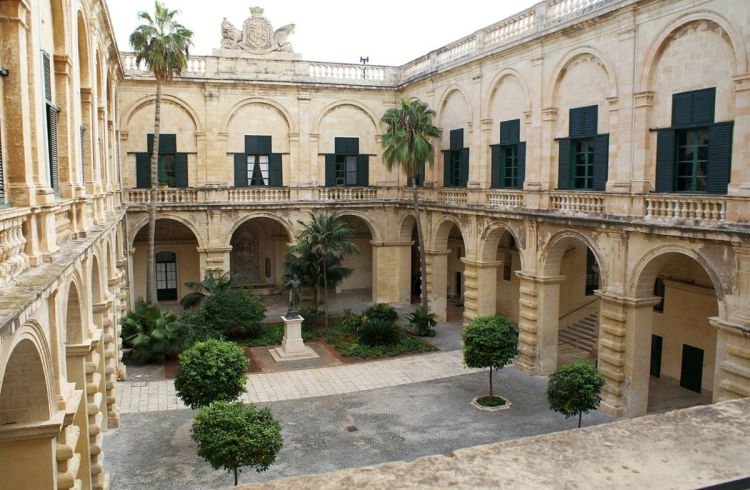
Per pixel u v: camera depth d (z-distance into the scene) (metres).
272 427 15.65
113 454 19.23
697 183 20.28
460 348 31.95
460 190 33.47
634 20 21.94
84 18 16.47
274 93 38.56
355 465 18.89
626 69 22.31
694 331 25.55
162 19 32.16
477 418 22.64
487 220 30.61
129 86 36.09
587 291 33.75
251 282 45.38
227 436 14.82
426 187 37.38
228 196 37.78
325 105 39.59
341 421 22.39
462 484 4.23
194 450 19.62
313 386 26.28
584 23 24.02
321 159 39.97
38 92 10.24
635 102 22.03
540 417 22.72
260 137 38.75
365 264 47.22
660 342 27.39
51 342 9.92
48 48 11.73
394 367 28.89
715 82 19.28
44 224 10.31
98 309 18.92
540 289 27.17
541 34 26.39
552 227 26.00
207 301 33.19
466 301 32.97
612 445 4.76
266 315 38.66
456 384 26.48
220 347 19.78
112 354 21.05
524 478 4.30
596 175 24.19
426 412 23.27
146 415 22.50
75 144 13.92
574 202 25.06
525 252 27.88
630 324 22.28
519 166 28.80
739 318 17.91
